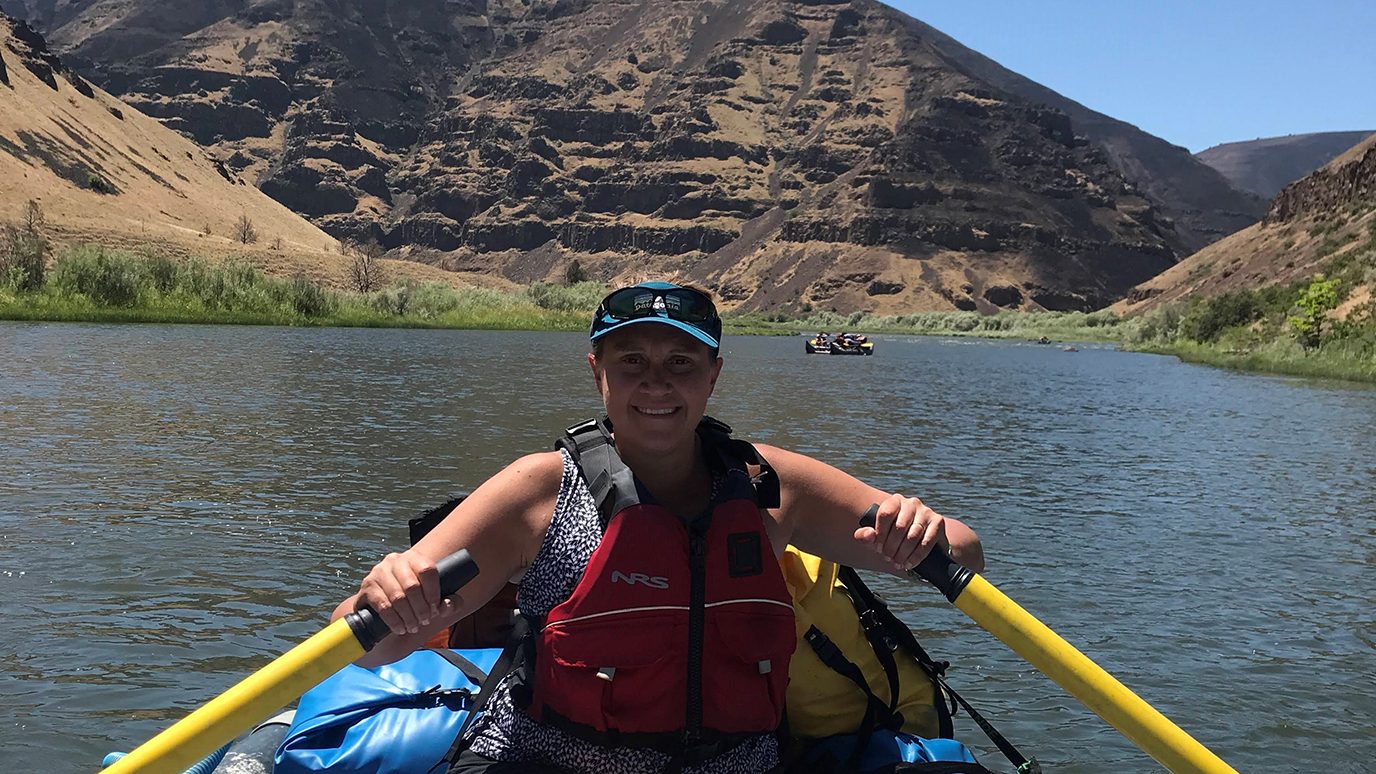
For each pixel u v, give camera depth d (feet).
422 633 9.14
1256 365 226.38
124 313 251.39
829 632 11.69
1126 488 53.93
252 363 126.52
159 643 24.35
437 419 73.46
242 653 23.97
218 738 8.00
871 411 96.43
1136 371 214.69
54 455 51.03
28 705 20.54
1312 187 632.38
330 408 78.79
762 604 9.11
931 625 27.89
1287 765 19.88
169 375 102.42
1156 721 8.52
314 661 8.23
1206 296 614.75
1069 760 19.65
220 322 273.95
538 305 426.92
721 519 9.02
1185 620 29.32
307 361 136.15
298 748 10.45
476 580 9.14
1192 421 98.58
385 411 78.02
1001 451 68.49
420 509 40.40
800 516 9.96
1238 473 61.41
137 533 34.81
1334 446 78.02
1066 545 38.96
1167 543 39.81
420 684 11.05
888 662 11.88
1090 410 109.19
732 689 9.07
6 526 35.27
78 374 99.81
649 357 9.08
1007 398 123.34
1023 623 8.84
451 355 170.40
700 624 8.91
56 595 27.73
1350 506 49.65
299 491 43.52
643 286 9.11
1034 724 21.34
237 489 43.47
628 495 8.94
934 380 159.84
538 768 9.19
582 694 8.94
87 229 474.08
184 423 65.72
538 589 9.18
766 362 209.15
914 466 59.47
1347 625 29.19
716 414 88.79
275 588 29.14
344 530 36.40
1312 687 24.11
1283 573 35.29
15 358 118.42
